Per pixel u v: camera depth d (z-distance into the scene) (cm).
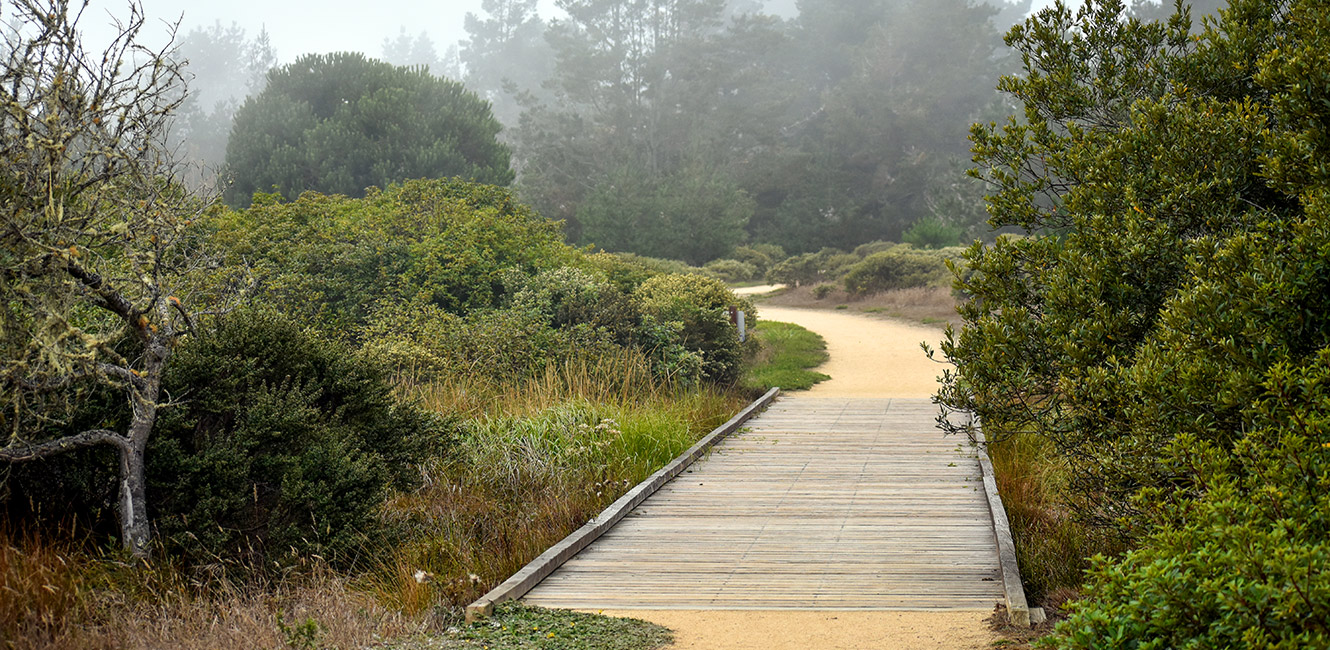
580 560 717
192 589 590
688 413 1323
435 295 1694
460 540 746
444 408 1127
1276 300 450
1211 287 479
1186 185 593
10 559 529
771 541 757
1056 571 654
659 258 5141
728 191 5772
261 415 652
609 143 6662
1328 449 376
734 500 901
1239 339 466
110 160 552
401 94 4206
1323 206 455
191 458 621
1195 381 464
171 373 645
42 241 520
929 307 3200
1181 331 491
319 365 742
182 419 639
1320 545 324
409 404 869
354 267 1675
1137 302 612
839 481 974
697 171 5781
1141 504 445
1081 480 643
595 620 570
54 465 620
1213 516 366
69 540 586
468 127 4359
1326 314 446
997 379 648
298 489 641
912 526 792
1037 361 641
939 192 5531
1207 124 603
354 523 676
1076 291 617
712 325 1744
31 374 518
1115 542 642
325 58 4456
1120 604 356
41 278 528
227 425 673
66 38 513
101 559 584
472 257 1694
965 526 788
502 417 1105
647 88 7094
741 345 1903
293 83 4406
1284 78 537
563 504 846
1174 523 417
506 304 1691
